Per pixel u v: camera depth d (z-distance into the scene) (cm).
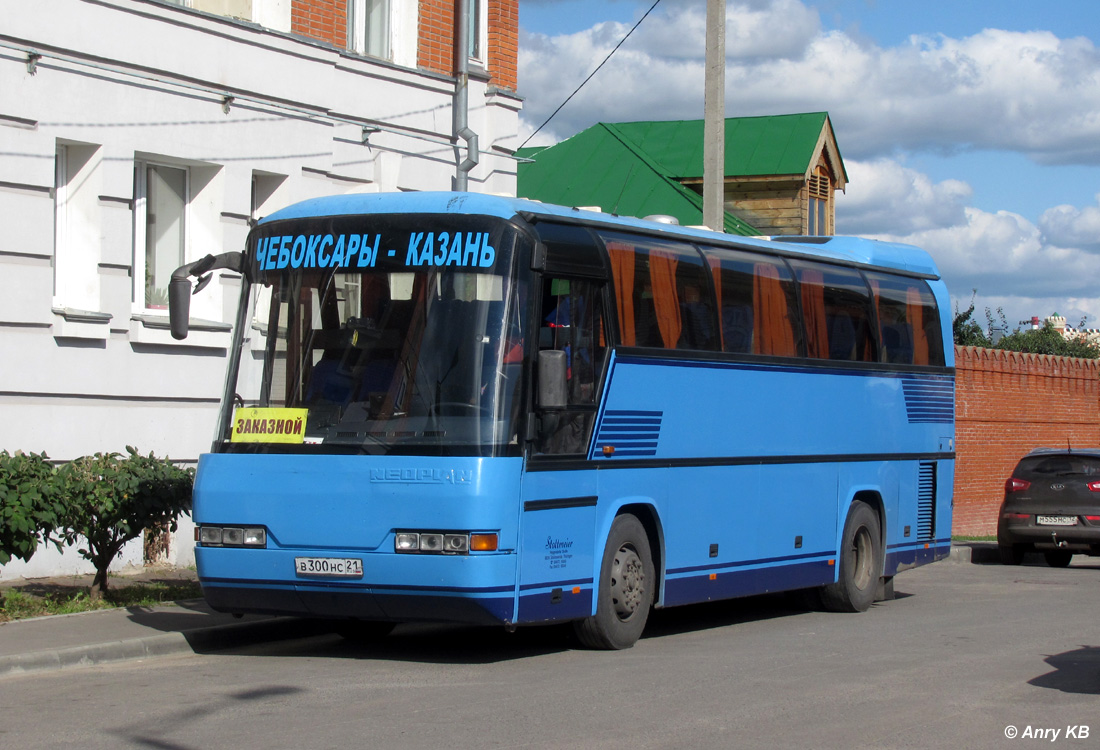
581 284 1069
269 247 1059
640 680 956
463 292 987
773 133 3828
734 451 1262
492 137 1980
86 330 1406
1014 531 2227
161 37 1484
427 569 948
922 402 1619
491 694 892
